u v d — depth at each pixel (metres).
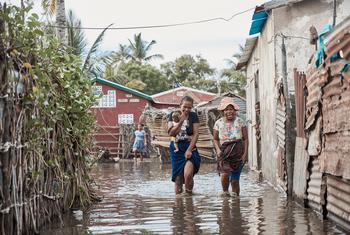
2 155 4.73
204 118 21.12
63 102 6.86
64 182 6.90
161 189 10.48
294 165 8.48
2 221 4.71
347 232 5.57
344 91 5.46
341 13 10.06
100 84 33.31
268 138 11.84
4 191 4.74
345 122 5.43
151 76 51.09
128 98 33.44
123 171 16.88
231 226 6.00
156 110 23.38
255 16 11.19
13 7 5.14
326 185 6.39
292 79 10.12
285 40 10.27
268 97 11.66
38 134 5.65
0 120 4.70
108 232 5.75
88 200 7.96
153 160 25.31
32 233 5.52
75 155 7.49
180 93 38.47
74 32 20.67
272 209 7.30
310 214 6.83
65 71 6.87
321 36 6.55
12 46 5.07
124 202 8.28
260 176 13.65
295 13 10.27
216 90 52.88
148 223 6.27
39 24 5.47
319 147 6.53
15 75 5.15
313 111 6.87
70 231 5.82
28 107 5.45
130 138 27.77
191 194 9.23
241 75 48.19
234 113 8.99
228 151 8.93
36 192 5.79
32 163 5.54
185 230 5.80
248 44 14.73
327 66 6.05
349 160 5.30
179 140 9.25
